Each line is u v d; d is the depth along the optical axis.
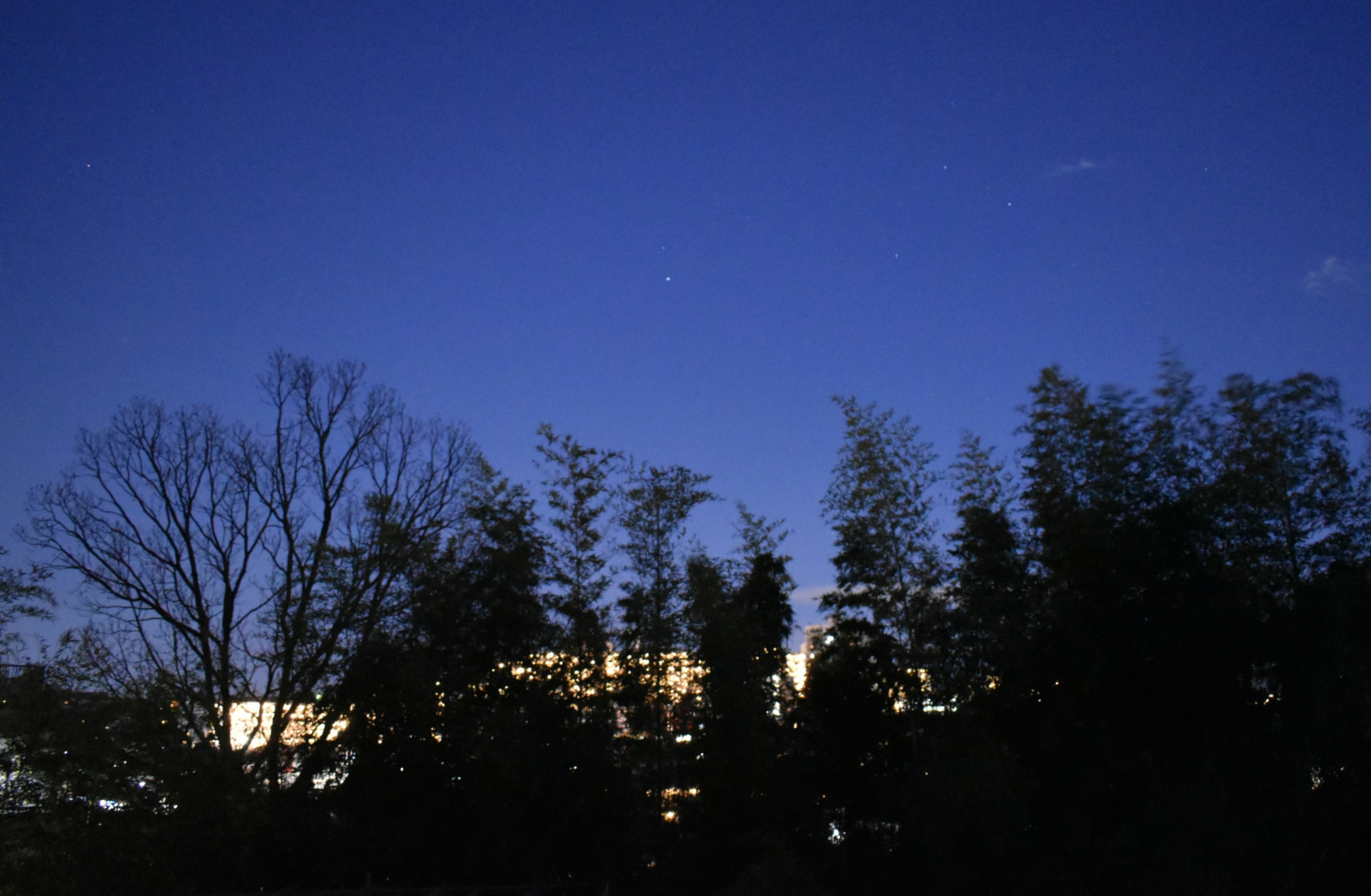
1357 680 16.59
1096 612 17.42
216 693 20.78
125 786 16.92
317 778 19.42
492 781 18.53
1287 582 18.12
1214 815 15.20
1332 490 18.34
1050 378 21.30
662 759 22.23
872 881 18.59
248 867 16.92
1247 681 16.88
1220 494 18.42
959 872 15.57
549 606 21.09
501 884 17.83
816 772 21.55
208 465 24.89
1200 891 14.77
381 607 21.47
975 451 22.72
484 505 22.19
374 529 22.47
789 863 15.05
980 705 20.02
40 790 16.17
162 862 16.39
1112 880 15.57
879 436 23.12
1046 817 16.50
